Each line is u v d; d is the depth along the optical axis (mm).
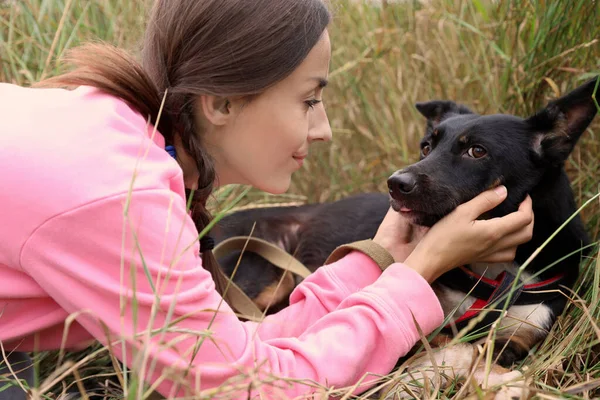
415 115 4316
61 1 3652
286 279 3502
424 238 2223
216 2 1945
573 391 1780
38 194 1646
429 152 2832
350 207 3707
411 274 2049
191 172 2197
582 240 2764
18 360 1959
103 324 1560
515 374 2176
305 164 4500
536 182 2645
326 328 1989
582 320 2320
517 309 2645
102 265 1684
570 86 3414
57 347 2047
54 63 3225
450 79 4258
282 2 1980
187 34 1976
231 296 2877
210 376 1728
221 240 3619
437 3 4410
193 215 2340
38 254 1673
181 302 1703
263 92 1993
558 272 2713
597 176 3361
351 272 2334
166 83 2037
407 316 1979
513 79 3543
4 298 1790
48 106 1819
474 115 2877
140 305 1681
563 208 2688
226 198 3746
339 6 3758
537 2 3395
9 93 1927
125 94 1937
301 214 3791
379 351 1975
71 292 1696
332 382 1867
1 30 3529
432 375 2318
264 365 1822
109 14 3668
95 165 1687
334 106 4664
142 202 1683
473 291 2662
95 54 1976
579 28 3312
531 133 2670
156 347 1587
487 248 2260
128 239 1666
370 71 4613
